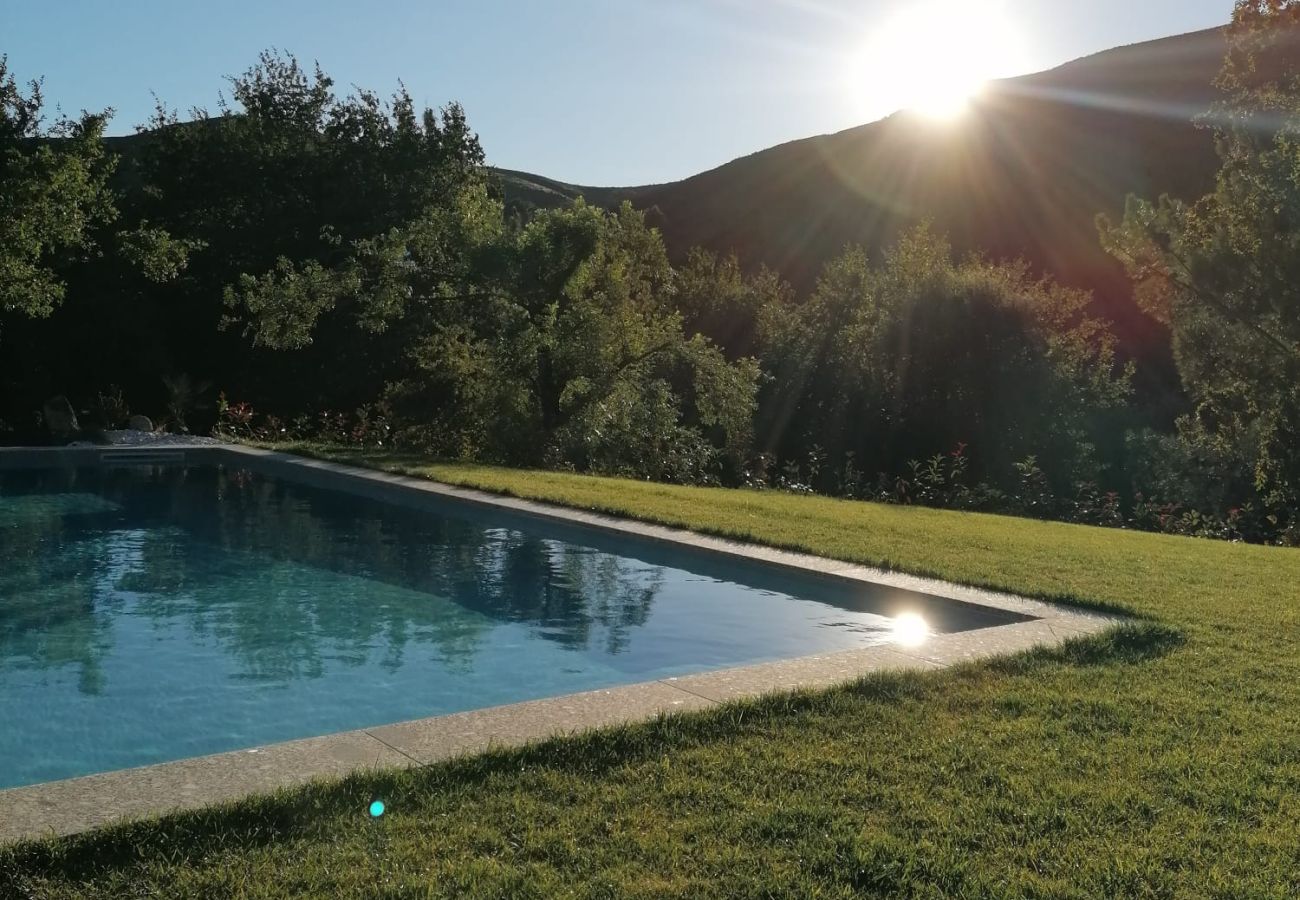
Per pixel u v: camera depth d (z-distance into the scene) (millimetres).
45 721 5617
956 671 5383
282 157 25422
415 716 5770
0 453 15812
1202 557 9703
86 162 19578
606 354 18719
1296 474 20094
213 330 24703
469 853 3260
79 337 22891
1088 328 25953
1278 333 20094
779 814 3588
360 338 23109
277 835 3326
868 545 9312
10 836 3180
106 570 9531
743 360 19531
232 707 5887
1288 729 4598
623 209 20391
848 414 24531
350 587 8945
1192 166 50375
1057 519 17672
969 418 23969
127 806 3428
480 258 18781
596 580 9195
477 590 8852
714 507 11508
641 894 3037
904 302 24656
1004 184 55312
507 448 17922
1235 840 3480
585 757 4062
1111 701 4926
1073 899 3074
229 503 13219
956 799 3766
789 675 5242
